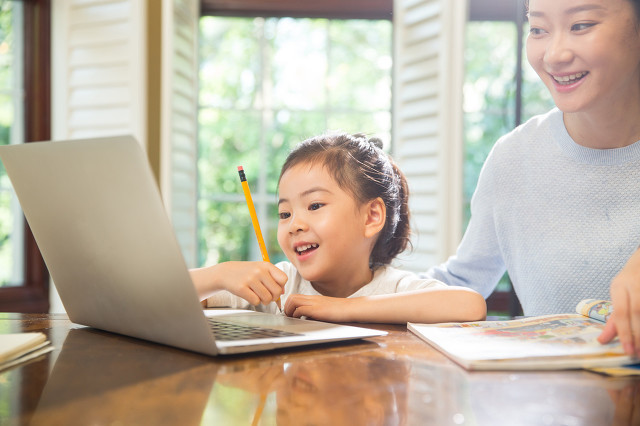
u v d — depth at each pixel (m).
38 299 2.57
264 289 0.99
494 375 0.63
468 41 2.92
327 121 3.58
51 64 2.56
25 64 2.55
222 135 3.77
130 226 0.70
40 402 0.53
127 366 0.65
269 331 0.81
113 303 0.80
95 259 0.78
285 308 1.04
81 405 0.52
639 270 0.73
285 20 3.65
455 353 0.68
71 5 2.52
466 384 0.59
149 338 0.78
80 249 0.80
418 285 1.17
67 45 2.52
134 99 2.41
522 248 1.33
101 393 0.56
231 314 1.01
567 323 0.86
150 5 2.46
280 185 1.23
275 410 0.50
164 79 2.42
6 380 0.60
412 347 0.76
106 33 2.46
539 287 1.31
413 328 0.87
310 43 3.63
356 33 3.59
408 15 2.41
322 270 1.17
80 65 2.50
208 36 3.75
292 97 3.64
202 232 3.87
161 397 0.54
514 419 0.49
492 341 0.75
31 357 0.70
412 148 2.38
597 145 1.23
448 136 2.24
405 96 2.41
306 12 2.80
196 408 0.51
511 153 1.35
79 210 0.76
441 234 2.24
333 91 3.60
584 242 1.24
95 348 0.75
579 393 0.56
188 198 2.61
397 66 2.44
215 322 0.90
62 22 2.54
